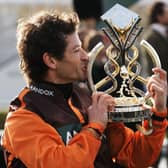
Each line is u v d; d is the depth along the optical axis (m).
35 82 5.51
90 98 5.76
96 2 11.39
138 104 5.38
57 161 5.15
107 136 5.76
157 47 11.86
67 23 5.44
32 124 5.29
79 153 5.18
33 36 5.42
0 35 16.58
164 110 5.59
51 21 5.43
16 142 5.26
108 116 5.36
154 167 11.12
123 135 5.80
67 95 5.55
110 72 5.57
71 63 5.45
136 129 5.90
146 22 13.16
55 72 5.48
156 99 5.52
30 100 5.41
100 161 5.64
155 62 5.58
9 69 16.67
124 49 5.50
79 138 5.26
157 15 12.33
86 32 8.98
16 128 5.28
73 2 11.52
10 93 16.64
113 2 12.01
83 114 5.53
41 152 5.19
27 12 16.36
